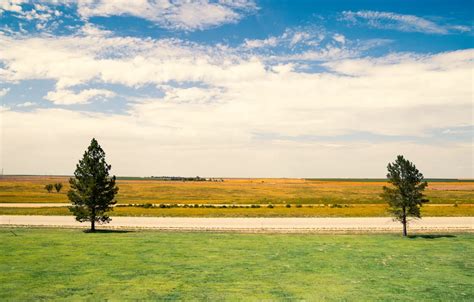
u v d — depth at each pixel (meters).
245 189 164.75
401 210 47.44
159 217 62.66
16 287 25.78
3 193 119.56
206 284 26.89
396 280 28.14
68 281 27.23
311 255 35.97
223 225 53.75
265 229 50.06
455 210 69.50
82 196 48.69
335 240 43.25
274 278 28.52
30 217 61.22
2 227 51.19
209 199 107.44
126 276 28.64
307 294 24.86
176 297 24.11
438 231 49.34
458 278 28.69
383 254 36.50
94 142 50.94
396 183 47.03
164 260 33.69
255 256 35.47
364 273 30.03
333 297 24.31
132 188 157.12
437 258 35.00
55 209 69.19
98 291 25.11
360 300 23.78
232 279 28.19
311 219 60.91
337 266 32.09
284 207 77.50
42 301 23.14
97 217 49.50
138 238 43.78
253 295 24.62
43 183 195.38
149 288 25.84
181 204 88.00
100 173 49.62
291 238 44.34
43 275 28.70
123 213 65.62
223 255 35.75
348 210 70.50
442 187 192.38
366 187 191.12
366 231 49.16
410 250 38.22
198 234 46.59
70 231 48.44
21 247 38.53
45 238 43.44
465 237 45.44
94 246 39.19
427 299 23.97
